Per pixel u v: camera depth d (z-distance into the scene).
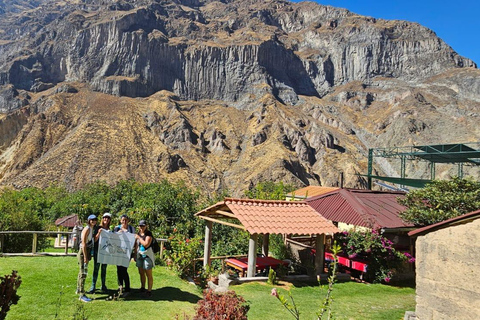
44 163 106.56
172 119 139.12
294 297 10.84
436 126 141.75
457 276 7.17
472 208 14.54
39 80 167.88
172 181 109.56
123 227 8.93
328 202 17.62
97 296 8.52
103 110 136.50
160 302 8.62
